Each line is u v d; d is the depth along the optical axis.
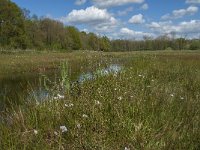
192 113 6.08
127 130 4.84
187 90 8.98
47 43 81.12
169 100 6.82
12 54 42.56
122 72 9.27
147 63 17.84
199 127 5.41
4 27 61.97
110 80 7.77
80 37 85.06
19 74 21.44
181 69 14.78
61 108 5.69
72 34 86.12
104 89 6.69
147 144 4.57
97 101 5.71
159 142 4.69
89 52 10.21
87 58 9.94
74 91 6.83
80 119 5.13
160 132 5.04
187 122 5.68
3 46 59.53
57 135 4.73
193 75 12.23
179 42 74.69
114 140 4.66
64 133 4.89
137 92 6.83
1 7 62.00
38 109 5.77
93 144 4.40
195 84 9.94
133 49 57.47
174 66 16.09
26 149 4.48
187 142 4.82
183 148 4.68
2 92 11.61
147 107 5.94
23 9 76.56
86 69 9.14
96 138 4.56
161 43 75.94
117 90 6.68
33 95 6.88
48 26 82.06
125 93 6.45
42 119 5.40
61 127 4.75
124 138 4.66
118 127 4.87
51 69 23.47
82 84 7.39
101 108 5.55
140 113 5.46
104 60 9.78
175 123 5.44
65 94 6.55
